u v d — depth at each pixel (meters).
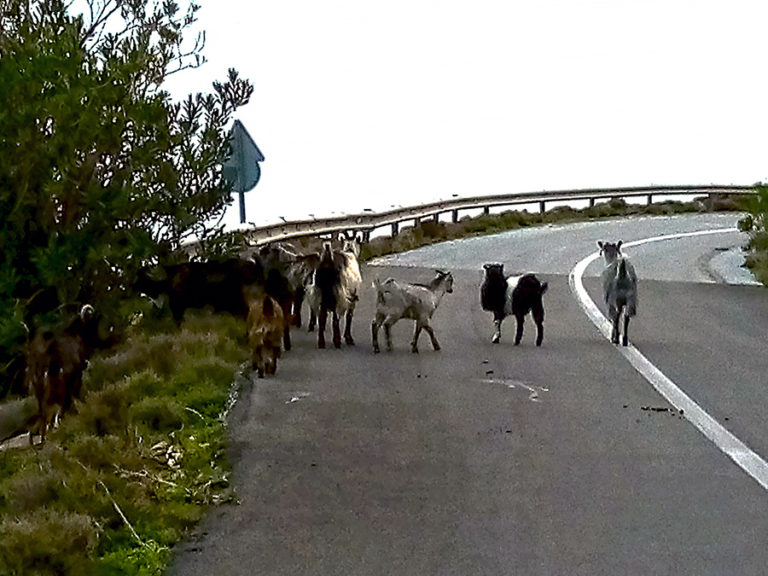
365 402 11.72
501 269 15.75
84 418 10.27
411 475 9.21
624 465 9.59
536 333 16.59
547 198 43.47
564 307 19.41
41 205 12.27
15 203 12.05
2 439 10.90
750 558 7.45
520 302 15.45
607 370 13.77
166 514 8.09
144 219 14.20
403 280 21.94
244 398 11.77
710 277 24.67
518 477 9.20
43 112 11.56
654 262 27.52
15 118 11.29
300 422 10.84
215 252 15.34
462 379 13.02
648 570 7.21
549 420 11.13
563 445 10.20
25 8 12.59
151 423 10.35
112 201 12.30
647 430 10.80
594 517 8.23
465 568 7.22
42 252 11.84
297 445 10.04
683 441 10.41
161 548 7.50
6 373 12.41
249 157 17.70
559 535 7.84
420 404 11.70
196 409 11.03
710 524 8.11
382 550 7.54
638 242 32.81
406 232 31.52
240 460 9.58
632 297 15.66
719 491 8.90
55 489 8.20
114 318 13.58
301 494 8.71
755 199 30.62
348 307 15.14
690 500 8.66
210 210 15.23
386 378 12.97
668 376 13.46
